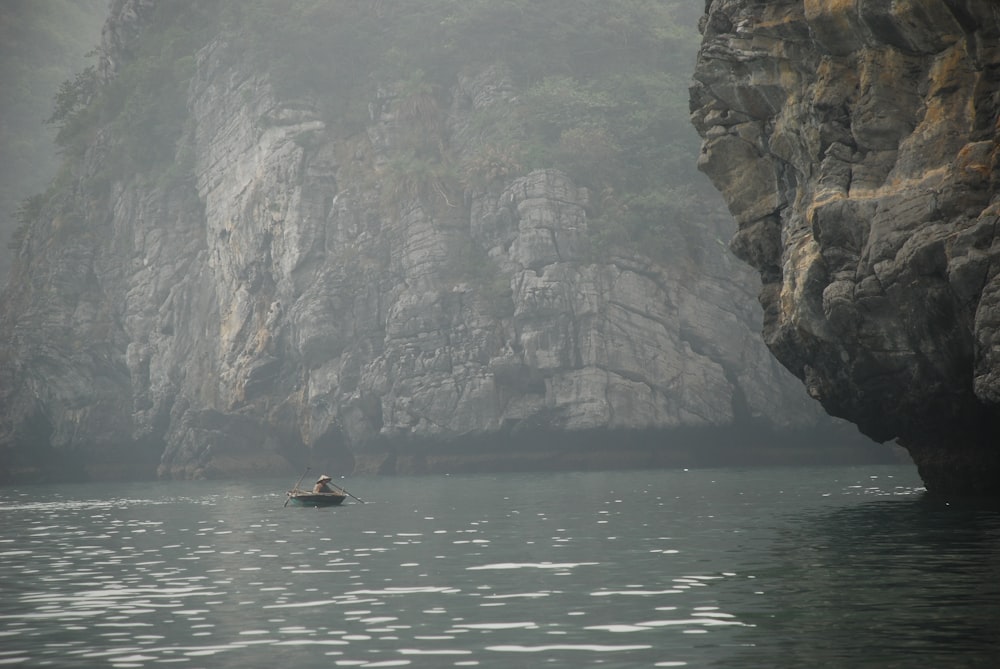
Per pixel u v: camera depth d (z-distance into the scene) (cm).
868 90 8331
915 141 7988
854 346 8425
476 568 5628
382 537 7500
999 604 4144
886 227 7781
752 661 3359
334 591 4981
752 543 6347
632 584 4897
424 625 4081
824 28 8456
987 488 8806
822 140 8762
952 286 7169
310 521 9219
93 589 5306
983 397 6975
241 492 15750
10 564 6512
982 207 7238
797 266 8944
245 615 4422
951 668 3203
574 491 12606
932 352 7819
